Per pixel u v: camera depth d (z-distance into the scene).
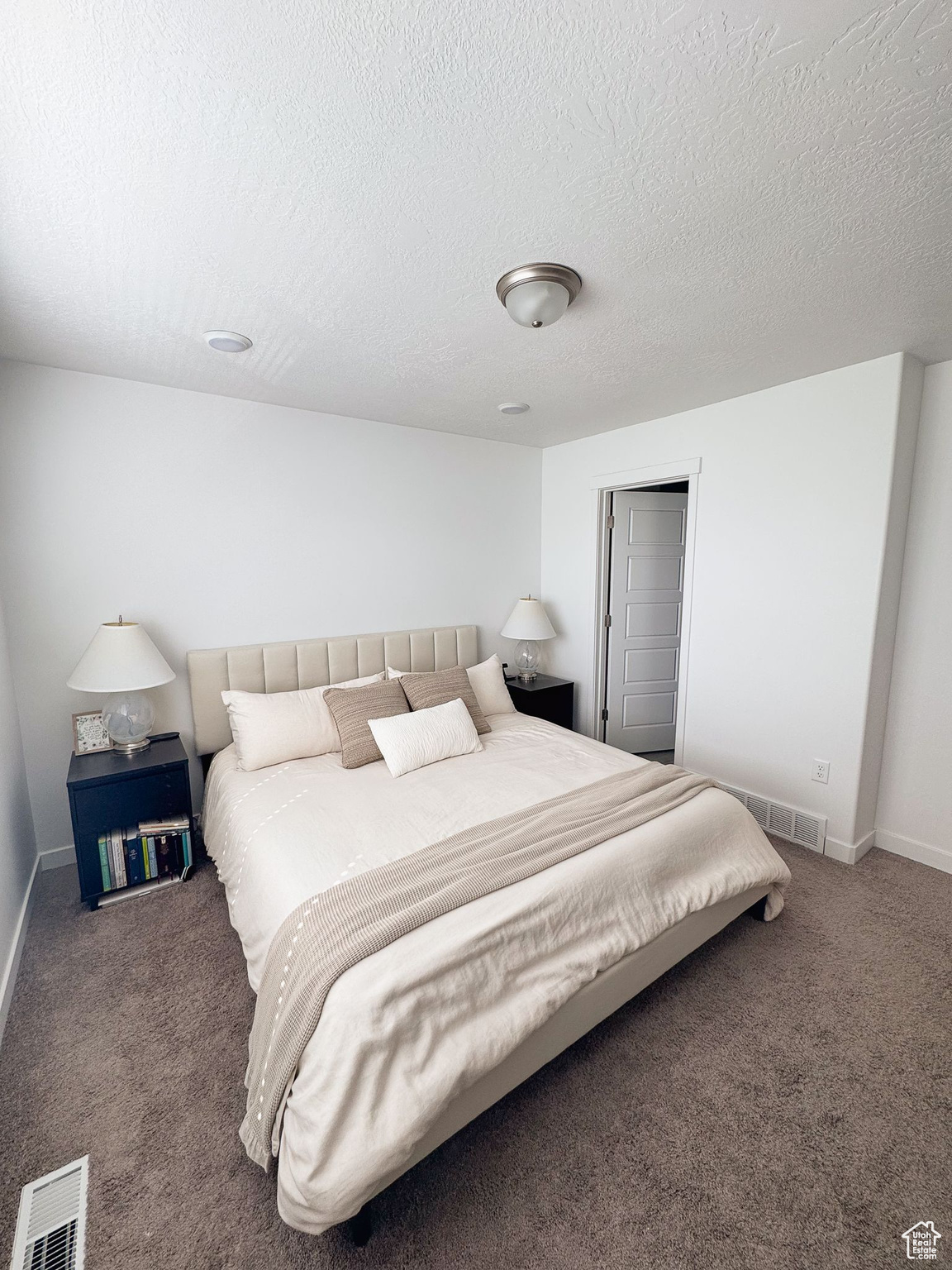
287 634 3.13
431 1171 1.32
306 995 1.23
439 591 3.75
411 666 3.52
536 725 3.17
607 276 1.67
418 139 1.11
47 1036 1.68
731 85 0.99
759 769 2.97
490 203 1.32
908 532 2.57
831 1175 1.30
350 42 0.90
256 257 1.55
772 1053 1.63
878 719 2.64
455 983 1.28
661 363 2.39
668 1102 1.48
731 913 2.02
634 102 1.02
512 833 1.78
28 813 2.46
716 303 1.84
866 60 0.93
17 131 1.07
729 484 2.96
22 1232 1.18
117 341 2.12
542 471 4.21
